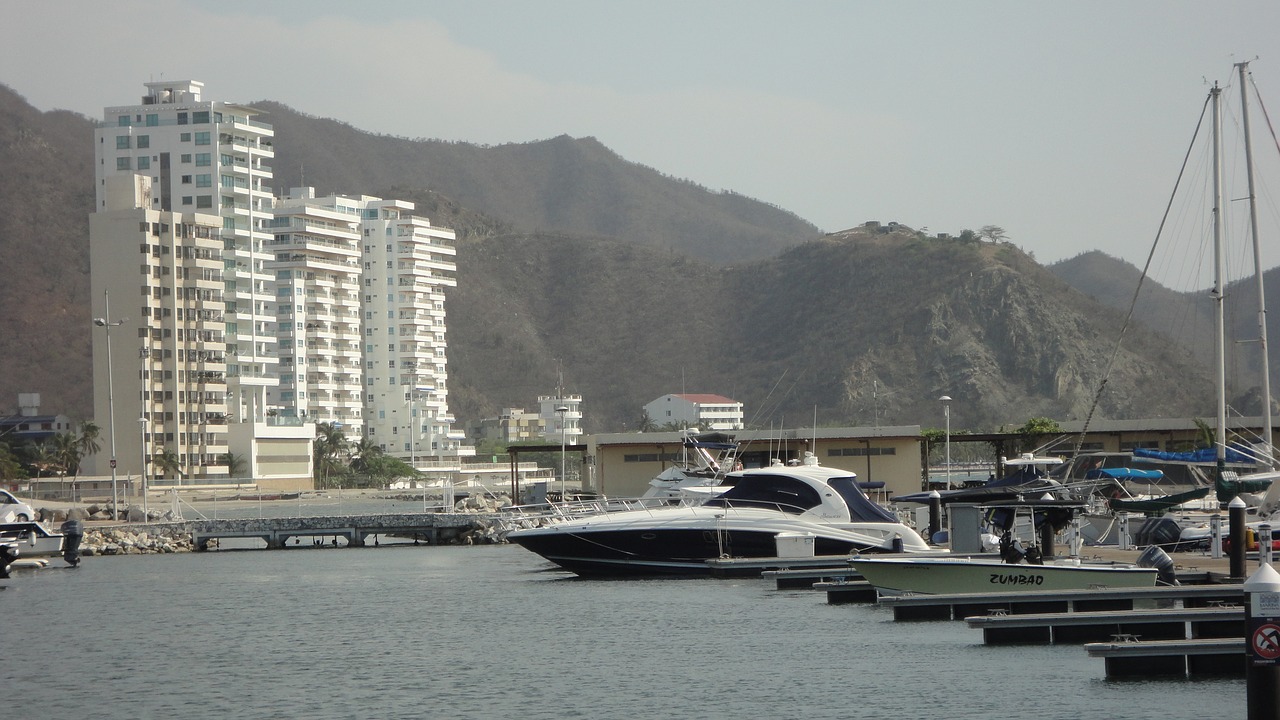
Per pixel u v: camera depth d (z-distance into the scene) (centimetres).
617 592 7650
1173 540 7869
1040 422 14600
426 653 5644
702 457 12312
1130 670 4588
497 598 7606
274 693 4838
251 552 12662
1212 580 6041
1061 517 6544
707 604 6944
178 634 6438
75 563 10912
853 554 7019
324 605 7556
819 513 8044
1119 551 7862
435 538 13388
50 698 4834
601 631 6106
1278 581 3016
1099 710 4125
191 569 10481
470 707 4506
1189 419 13975
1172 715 4034
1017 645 5312
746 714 4281
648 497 9975
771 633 5866
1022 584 6009
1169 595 5375
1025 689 4456
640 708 4416
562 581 8538
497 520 13362
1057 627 5331
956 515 7119
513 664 5297
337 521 13288
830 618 6278
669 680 4862
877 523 7975
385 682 4991
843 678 4772
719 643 5644
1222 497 8525
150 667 5466
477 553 11794
